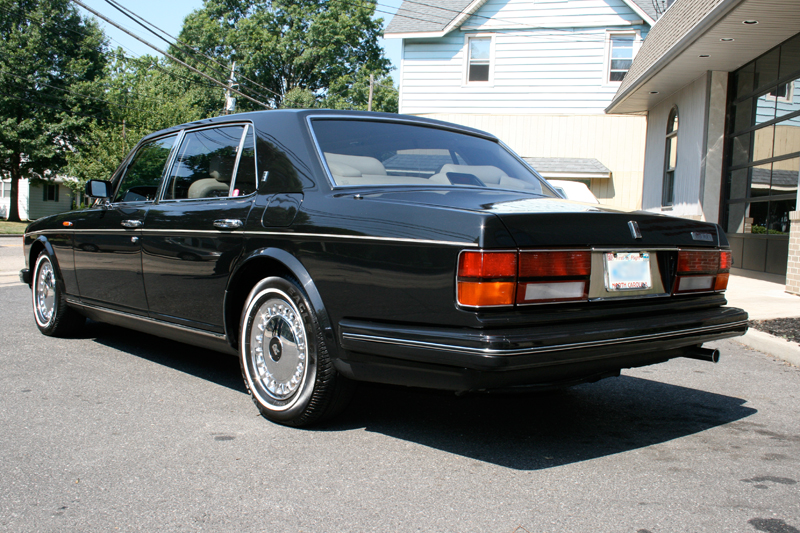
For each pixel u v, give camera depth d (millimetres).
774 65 10055
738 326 3289
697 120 11859
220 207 3598
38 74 36188
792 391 4156
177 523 2246
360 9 41781
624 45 18188
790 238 8320
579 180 18312
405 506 2385
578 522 2270
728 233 11594
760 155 10516
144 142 4684
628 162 18219
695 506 2404
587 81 18328
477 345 2453
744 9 8367
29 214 43531
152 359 4754
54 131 35688
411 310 2689
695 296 3225
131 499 2430
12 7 35969
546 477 2670
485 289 2504
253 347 3398
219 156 3840
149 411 3502
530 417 3502
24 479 2607
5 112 35781
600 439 3158
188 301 3781
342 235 2930
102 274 4602
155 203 4184
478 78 19047
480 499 2449
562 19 18328
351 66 42719
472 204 2898
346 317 2926
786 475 2717
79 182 31172
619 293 2867
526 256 2588
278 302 3252
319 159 3291
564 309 2699
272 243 3230
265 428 3242
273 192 3371
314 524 2244
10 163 37062
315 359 3049
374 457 2867
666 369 4781
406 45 19312
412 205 2809
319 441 3064
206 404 3633
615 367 2875
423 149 3717
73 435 3117
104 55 38844
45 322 5555
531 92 18641
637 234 2920
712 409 3713
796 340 5301
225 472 2689
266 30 42000
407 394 3908
